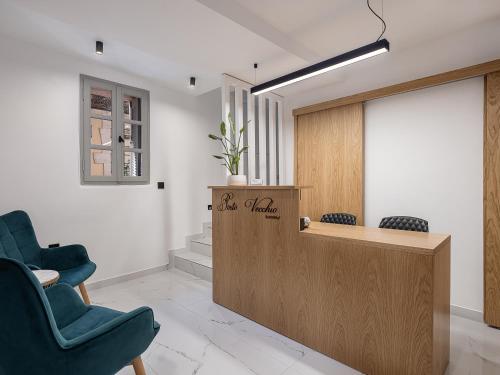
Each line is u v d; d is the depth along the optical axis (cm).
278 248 235
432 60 290
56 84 313
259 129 405
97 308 186
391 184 324
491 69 248
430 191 296
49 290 168
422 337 163
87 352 121
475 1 229
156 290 338
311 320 213
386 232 213
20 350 117
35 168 299
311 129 395
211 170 484
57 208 314
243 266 266
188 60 311
